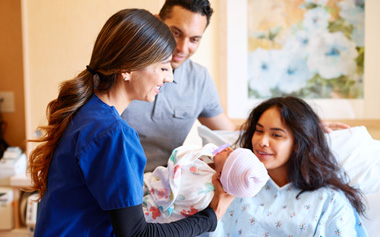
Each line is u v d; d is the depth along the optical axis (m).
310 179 1.43
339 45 2.10
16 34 2.39
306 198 1.42
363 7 2.06
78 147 0.92
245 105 2.21
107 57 0.95
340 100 2.12
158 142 1.64
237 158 1.19
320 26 2.11
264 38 2.16
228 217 1.46
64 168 0.96
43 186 1.06
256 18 2.16
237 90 2.21
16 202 2.17
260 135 1.44
